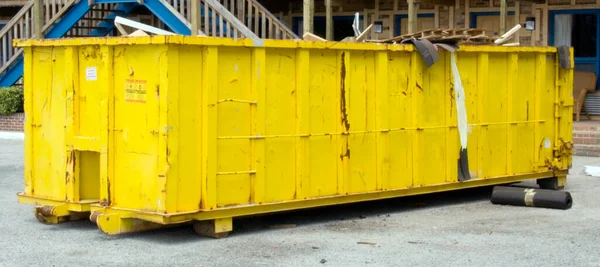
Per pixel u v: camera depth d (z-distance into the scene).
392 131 11.06
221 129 9.43
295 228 10.16
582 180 14.27
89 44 9.57
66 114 9.93
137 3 20.78
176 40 8.93
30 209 11.36
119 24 11.37
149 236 9.62
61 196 10.13
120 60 9.40
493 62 12.22
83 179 10.05
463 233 9.85
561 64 13.12
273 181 9.91
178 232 9.84
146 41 8.98
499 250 8.95
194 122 9.23
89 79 9.72
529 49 12.62
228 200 9.52
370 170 10.88
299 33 23.39
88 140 9.71
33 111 10.40
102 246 9.11
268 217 10.88
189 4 19.06
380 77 10.88
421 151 11.37
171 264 8.30
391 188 11.08
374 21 22.36
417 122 11.30
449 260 8.48
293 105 10.09
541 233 9.85
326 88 10.38
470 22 21.08
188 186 9.20
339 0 22.67
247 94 9.66
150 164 9.14
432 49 11.20
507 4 20.78
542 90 12.94
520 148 12.66
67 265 8.27
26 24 21.92
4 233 9.80
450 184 11.71
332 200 10.45
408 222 10.58
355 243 9.28
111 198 9.48
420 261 8.44
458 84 11.73
